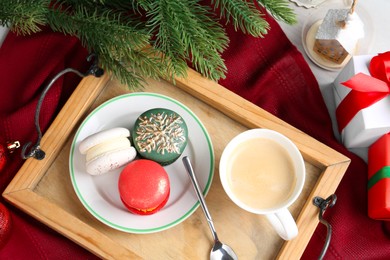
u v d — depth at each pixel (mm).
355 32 680
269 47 737
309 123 736
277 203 611
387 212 678
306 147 647
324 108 737
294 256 619
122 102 659
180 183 645
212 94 657
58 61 705
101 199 630
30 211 617
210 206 643
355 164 724
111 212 626
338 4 776
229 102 656
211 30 626
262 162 625
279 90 741
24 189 625
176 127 622
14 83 706
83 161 637
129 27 601
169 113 628
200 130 653
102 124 655
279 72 736
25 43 708
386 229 713
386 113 653
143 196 592
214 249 625
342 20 683
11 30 699
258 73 742
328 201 621
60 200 641
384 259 711
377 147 696
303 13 776
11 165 684
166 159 623
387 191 674
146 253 627
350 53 692
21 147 689
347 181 724
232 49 731
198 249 630
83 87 657
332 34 688
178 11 584
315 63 758
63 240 678
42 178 646
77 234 612
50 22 627
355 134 688
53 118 710
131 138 641
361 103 657
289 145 619
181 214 626
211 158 645
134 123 653
